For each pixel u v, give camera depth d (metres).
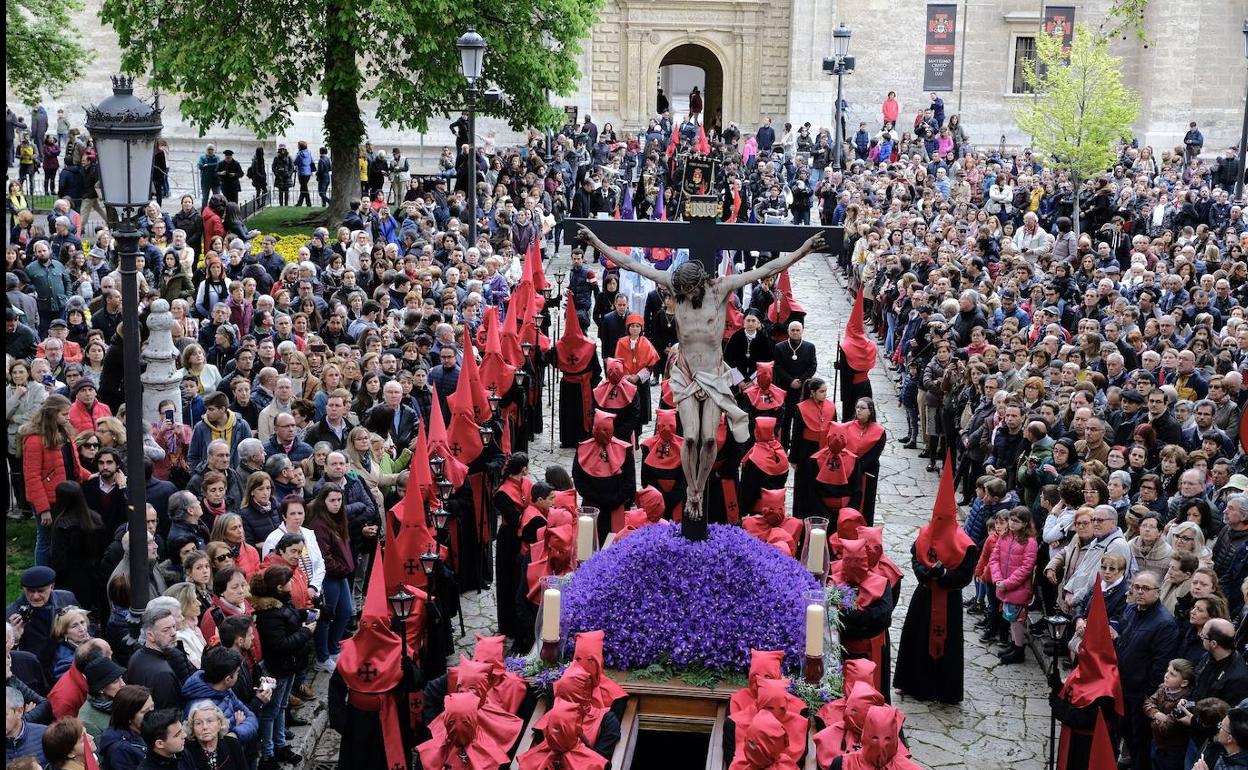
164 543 12.33
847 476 15.54
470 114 23.94
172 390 15.37
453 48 33.16
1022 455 15.18
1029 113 37.47
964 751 12.27
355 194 35.44
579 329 19.88
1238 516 11.83
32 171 36.31
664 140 43.12
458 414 14.86
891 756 8.40
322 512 12.95
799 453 16.55
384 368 16.39
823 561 11.72
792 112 51.38
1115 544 12.15
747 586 10.49
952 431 18.72
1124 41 51.16
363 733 10.81
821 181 38.09
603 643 10.13
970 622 14.95
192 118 33.03
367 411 16.08
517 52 33.94
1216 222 30.50
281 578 11.12
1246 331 17.34
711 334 10.09
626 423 17.14
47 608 10.80
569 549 11.93
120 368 16.20
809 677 9.83
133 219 10.89
